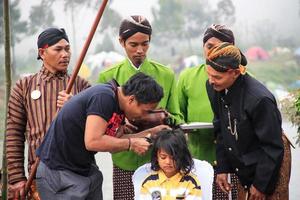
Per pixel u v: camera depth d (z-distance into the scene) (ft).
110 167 41.70
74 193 16.96
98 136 16.25
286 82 157.28
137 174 17.97
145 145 16.99
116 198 21.06
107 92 16.44
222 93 17.90
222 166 18.75
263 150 17.19
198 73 21.66
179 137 17.39
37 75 19.61
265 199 17.80
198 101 21.50
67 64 19.49
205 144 21.13
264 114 16.93
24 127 19.63
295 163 39.14
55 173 16.97
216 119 18.67
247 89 17.28
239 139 17.56
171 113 20.85
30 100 19.25
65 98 18.39
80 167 17.16
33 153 19.08
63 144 16.85
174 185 17.62
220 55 16.93
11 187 19.06
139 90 16.14
